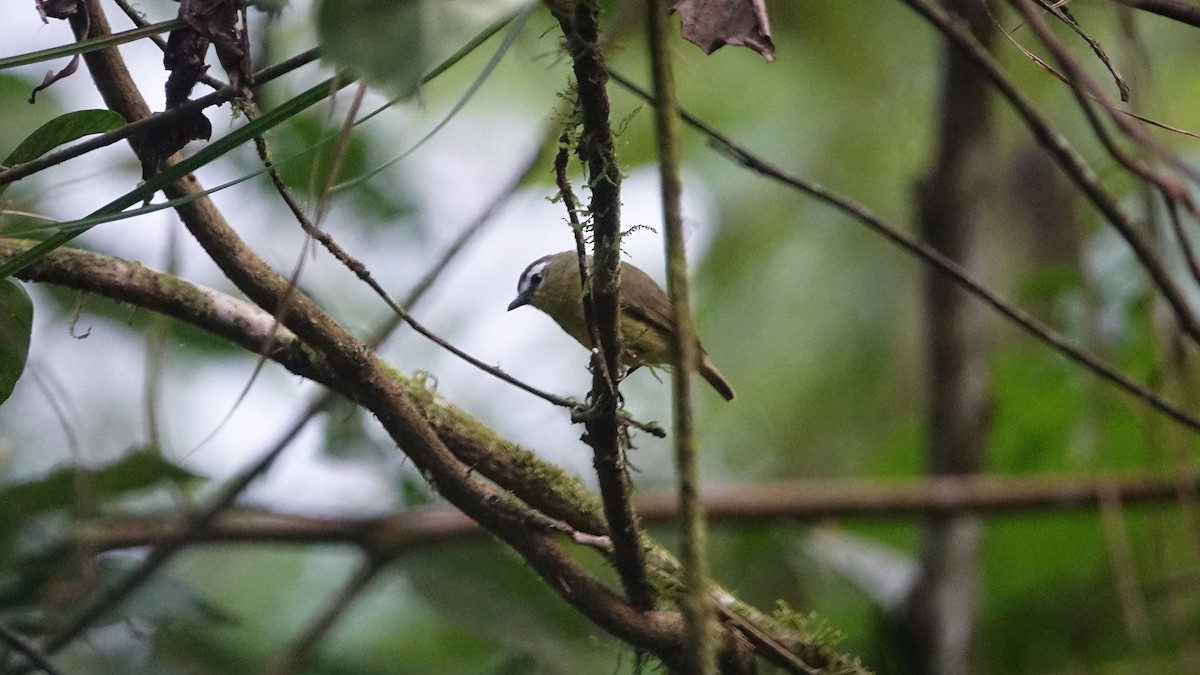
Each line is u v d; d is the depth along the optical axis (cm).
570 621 923
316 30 320
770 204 1222
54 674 616
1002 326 1166
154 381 789
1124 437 1023
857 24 1145
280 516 909
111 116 446
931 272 950
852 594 1023
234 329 539
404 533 911
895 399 1217
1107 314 921
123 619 747
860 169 1203
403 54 316
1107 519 872
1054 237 1151
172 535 779
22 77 908
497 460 561
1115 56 912
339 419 901
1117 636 1004
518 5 326
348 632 1125
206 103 426
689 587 381
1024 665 1054
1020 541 1048
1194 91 1074
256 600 1160
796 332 1231
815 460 1206
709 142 657
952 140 935
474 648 1112
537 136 904
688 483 377
